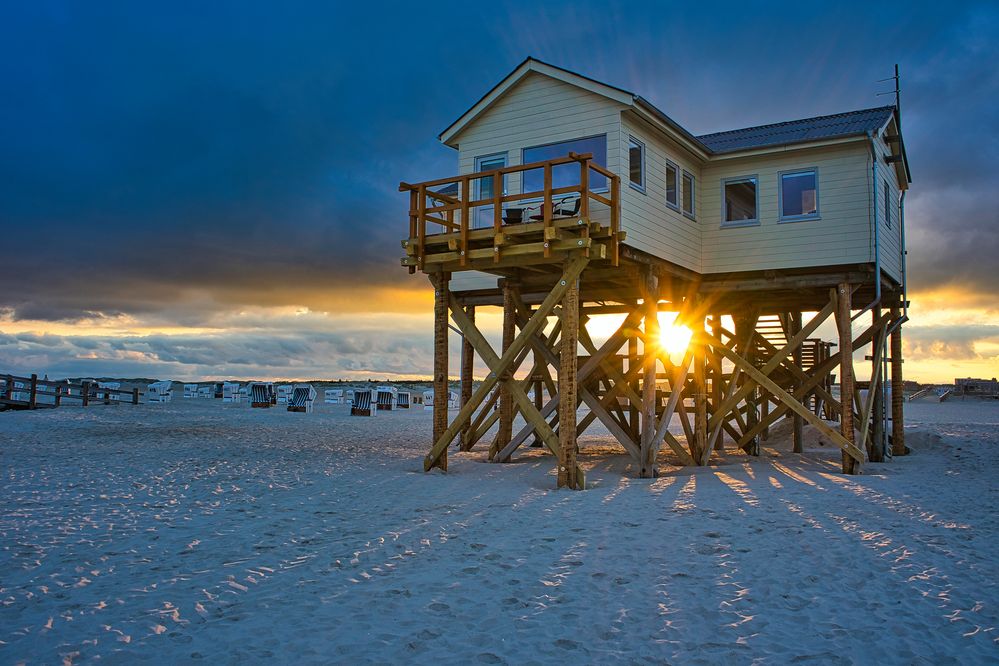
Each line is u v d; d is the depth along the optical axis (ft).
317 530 28.96
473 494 37.27
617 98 42.65
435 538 27.61
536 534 28.30
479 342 43.88
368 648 17.08
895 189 57.00
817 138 48.14
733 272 51.24
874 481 42.83
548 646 17.29
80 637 17.49
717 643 17.47
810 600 20.49
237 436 68.59
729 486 40.52
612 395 51.78
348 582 22.12
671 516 31.68
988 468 48.88
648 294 45.19
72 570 23.00
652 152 46.32
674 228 48.34
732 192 51.90
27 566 23.32
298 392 115.44
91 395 114.83
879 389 55.11
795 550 25.84
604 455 59.21
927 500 35.83
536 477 43.62
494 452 52.37
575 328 39.37
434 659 16.52
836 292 48.78
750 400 63.05
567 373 39.42
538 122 46.32
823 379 61.46
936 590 21.30
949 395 199.21
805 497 36.68
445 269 44.01
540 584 21.94
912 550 25.73
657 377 53.47
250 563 24.11
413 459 53.01
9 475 41.34
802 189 49.93
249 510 32.81
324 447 60.54
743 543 26.84
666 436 51.75
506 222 43.04
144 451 54.49
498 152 47.98
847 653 16.85
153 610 19.44
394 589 21.40
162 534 27.99
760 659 16.57
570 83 44.55
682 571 23.27
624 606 20.03
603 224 42.24
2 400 96.07
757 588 21.53
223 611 19.49
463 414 44.55
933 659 16.53
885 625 18.58
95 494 35.99
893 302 58.29
